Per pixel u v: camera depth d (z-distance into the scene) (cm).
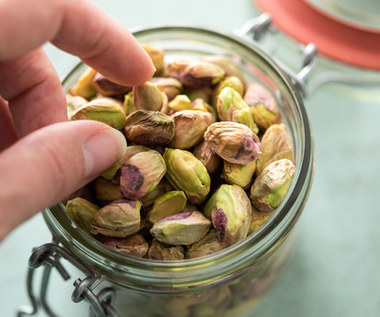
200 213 21
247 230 21
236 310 27
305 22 31
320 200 31
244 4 35
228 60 24
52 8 19
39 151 19
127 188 20
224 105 22
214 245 21
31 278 25
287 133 23
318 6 32
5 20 18
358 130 33
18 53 19
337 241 31
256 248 20
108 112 21
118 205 20
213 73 23
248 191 21
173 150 21
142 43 25
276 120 23
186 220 20
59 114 23
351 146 32
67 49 21
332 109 33
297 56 33
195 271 20
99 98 23
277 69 23
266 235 20
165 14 35
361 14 32
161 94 22
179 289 21
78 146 19
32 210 19
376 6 32
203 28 25
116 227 20
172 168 21
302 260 30
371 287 30
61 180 19
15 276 30
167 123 20
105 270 21
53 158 19
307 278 30
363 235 31
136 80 22
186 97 22
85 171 20
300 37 31
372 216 31
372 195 31
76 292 21
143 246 20
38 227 31
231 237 20
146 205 21
